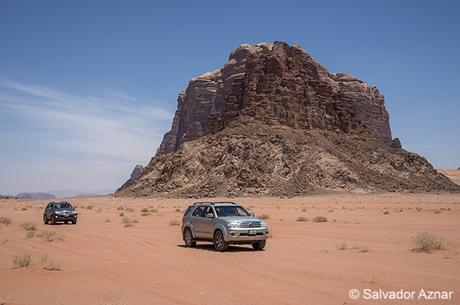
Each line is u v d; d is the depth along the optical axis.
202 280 11.89
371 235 23.61
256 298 9.80
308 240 21.66
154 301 9.60
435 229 27.09
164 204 94.56
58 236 23.23
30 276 12.53
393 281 11.27
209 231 18.70
